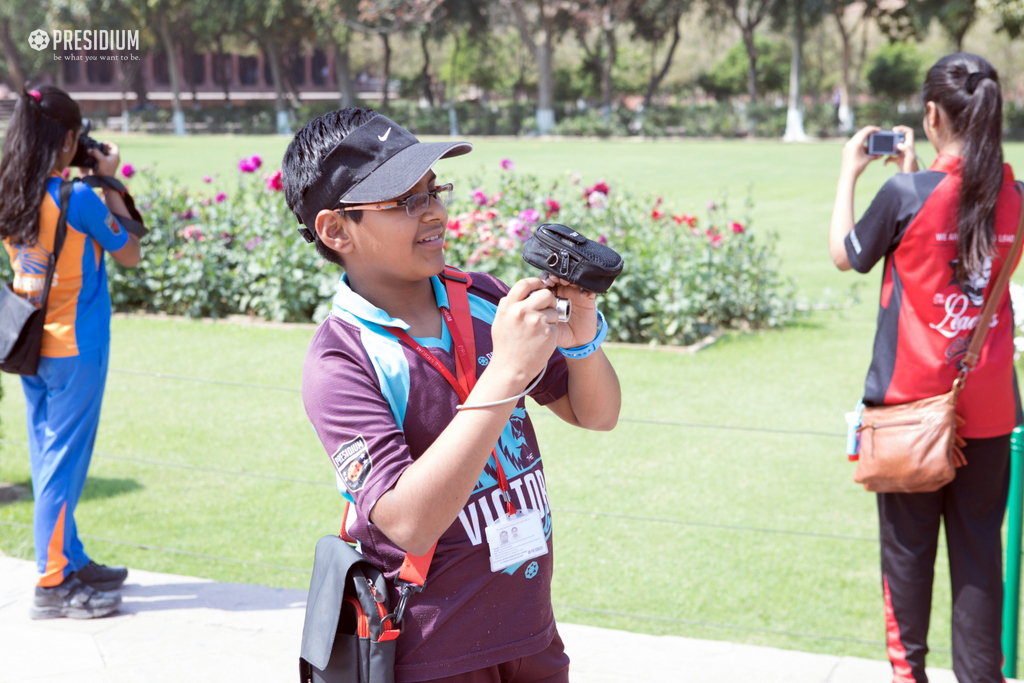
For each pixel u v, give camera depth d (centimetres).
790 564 473
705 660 336
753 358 859
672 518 526
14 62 4594
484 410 152
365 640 162
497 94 7281
